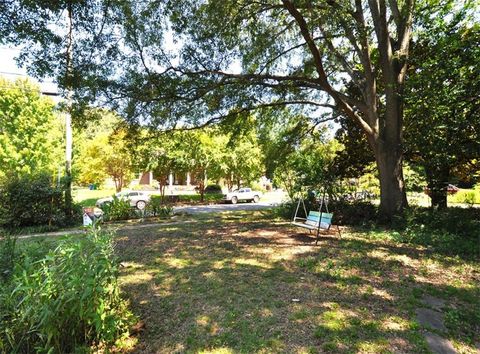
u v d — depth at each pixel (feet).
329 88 33.50
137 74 31.40
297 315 12.28
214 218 43.93
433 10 34.27
